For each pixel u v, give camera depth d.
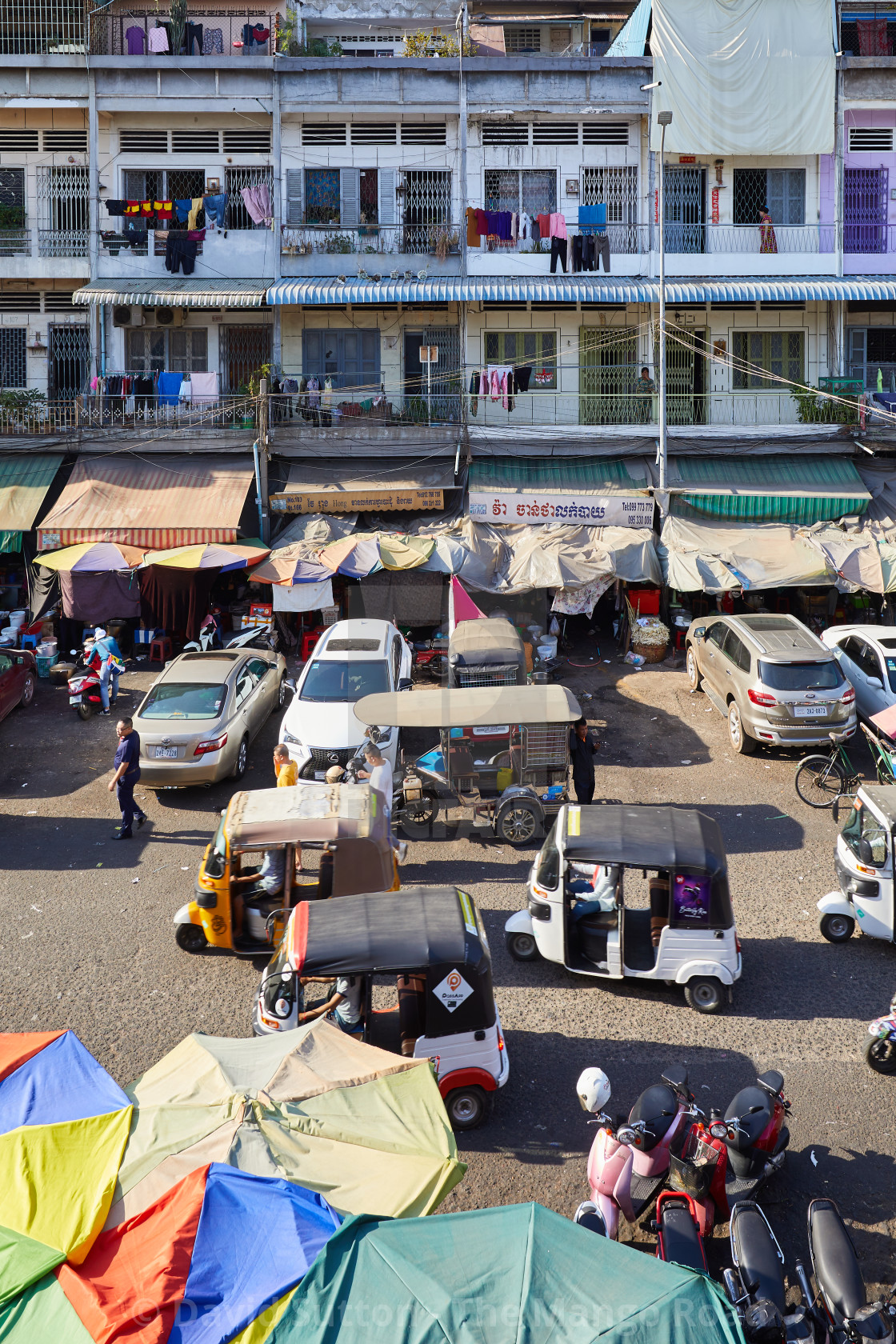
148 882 12.76
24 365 26.06
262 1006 8.35
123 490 22.34
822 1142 7.88
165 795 15.76
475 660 15.40
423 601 21.48
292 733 15.18
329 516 22.55
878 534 21.50
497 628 16.62
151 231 24.72
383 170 25.09
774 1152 7.32
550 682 20.14
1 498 22.16
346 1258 4.64
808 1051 9.05
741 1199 7.12
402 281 24.14
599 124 25.00
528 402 25.25
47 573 21.41
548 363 25.41
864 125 25.02
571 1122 8.18
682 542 21.05
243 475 22.88
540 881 10.16
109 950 11.08
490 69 24.45
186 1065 6.52
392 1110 6.04
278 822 10.42
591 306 25.33
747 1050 9.08
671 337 24.48
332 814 10.56
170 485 22.53
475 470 23.38
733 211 25.19
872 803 10.86
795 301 25.25
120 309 25.25
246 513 22.67
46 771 16.50
